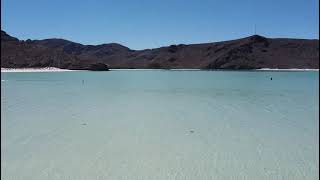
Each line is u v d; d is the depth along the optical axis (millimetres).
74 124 14016
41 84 39438
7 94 26938
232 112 17719
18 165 8922
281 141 11383
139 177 8203
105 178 8133
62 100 22891
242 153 10008
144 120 15086
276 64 144625
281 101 23062
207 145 10828
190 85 39250
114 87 35375
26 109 18297
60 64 104375
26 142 11055
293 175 8359
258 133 12523
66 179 8055
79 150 10195
